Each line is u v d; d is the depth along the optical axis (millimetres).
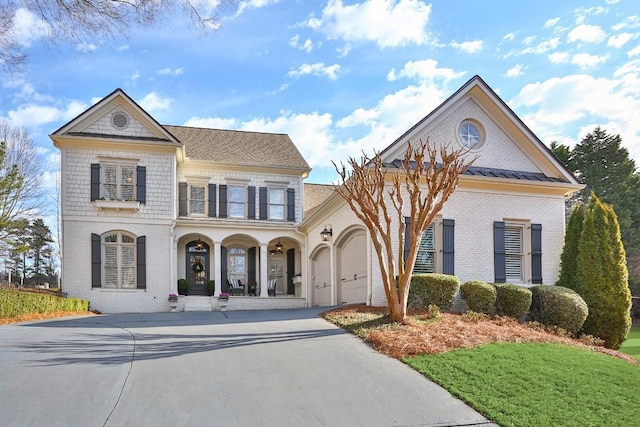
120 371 7832
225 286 23219
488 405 6902
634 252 35188
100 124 21203
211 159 24156
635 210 36531
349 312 13273
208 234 22938
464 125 16812
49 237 42844
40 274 43562
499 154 16906
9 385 7078
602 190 37094
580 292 14555
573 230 15375
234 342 10094
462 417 6566
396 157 15648
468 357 8891
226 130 27562
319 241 20594
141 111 21406
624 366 9297
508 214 16219
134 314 17188
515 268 16375
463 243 15570
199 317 15117
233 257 25172
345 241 18000
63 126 20578
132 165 21406
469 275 15461
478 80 16516
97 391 6938
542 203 16656
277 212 25000
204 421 6129
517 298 13789
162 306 21062
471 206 15859
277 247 25734
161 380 7453
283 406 6684
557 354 9531
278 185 25062
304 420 6293
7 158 24906
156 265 21219
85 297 20281
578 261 14781
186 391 7051
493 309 14031
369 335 10297
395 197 15078
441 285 13664
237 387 7289
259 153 25734
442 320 11969
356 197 12734
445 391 7445
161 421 6074
